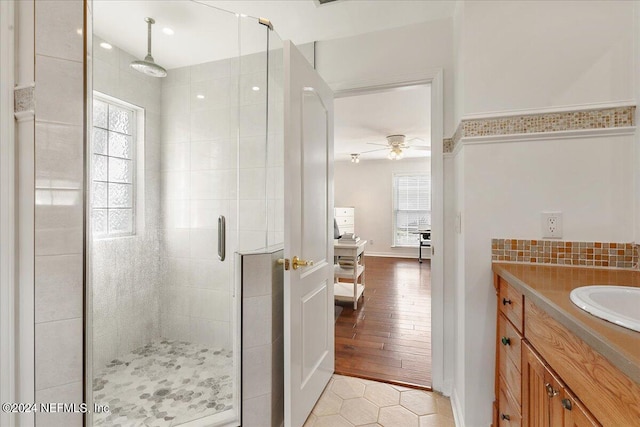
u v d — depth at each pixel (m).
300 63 1.48
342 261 3.46
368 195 7.28
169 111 1.95
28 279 1.10
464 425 1.39
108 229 1.68
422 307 3.42
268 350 1.42
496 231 1.34
